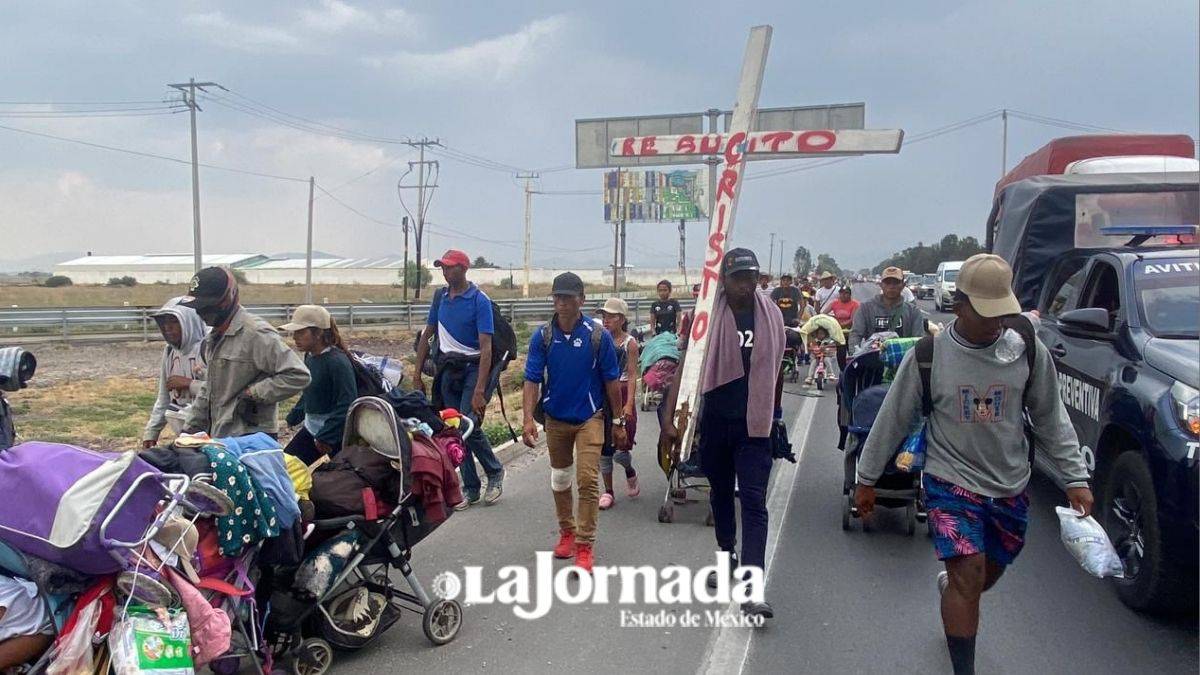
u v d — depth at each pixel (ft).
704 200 226.79
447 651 15.02
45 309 94.89
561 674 14.08
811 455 30.53
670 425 19.54
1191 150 36.60
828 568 19.04
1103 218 28.99
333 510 13.98
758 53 22.49
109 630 11.11
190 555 11.75
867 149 21.66
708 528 22.00
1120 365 17.69
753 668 14.23
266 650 13.25
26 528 10.67
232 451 12.74
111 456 11.61
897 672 14.03
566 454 19.20
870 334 27.45
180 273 343.26
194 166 137.90
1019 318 12.51
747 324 16.02
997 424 12.34
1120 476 16.66
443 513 15.19
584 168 96.17
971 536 12.41
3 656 10.61
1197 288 18.78
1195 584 15.02
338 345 18.31
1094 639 15.23
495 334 23.73
